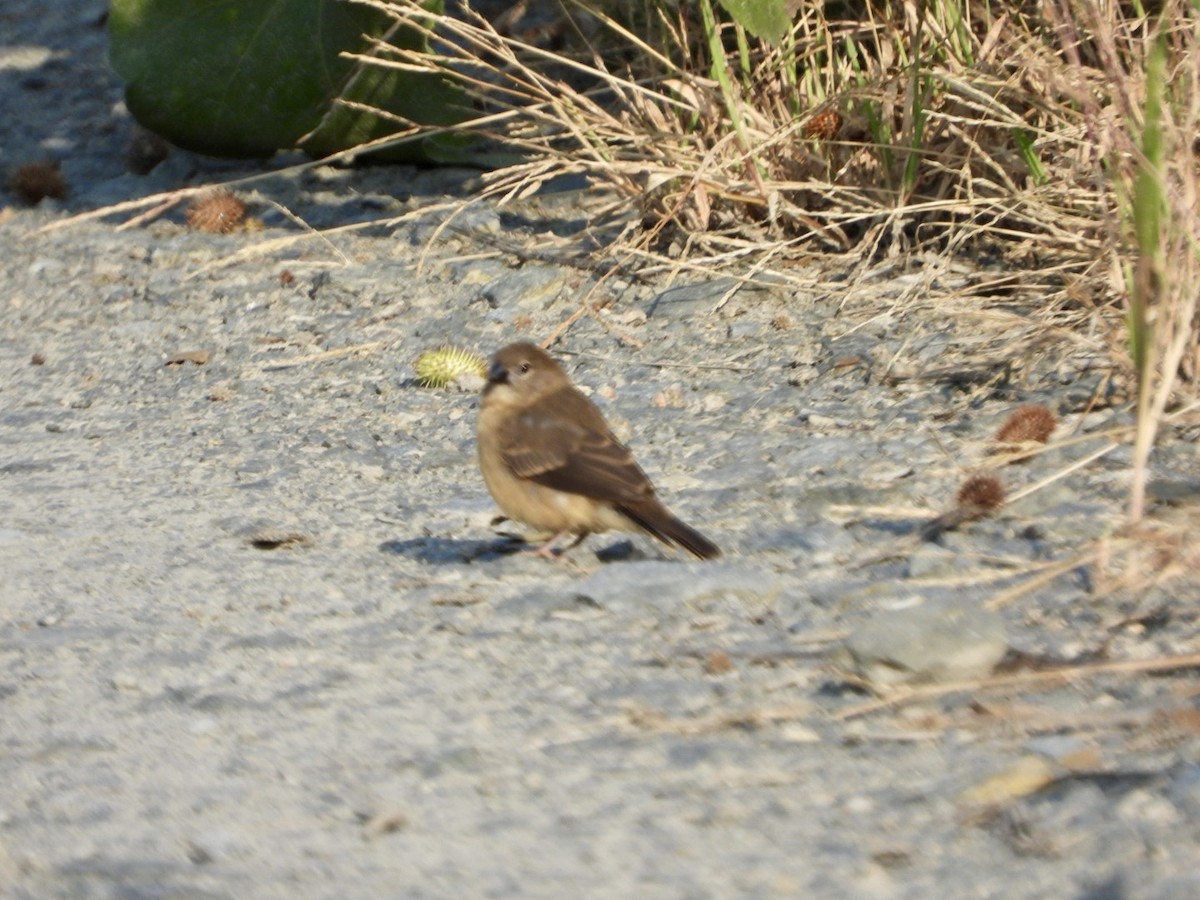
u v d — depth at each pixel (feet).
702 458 40.60
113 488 41.16
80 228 69.00
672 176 53.83
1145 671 25.84
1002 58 51.67
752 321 50.60
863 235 54.90
